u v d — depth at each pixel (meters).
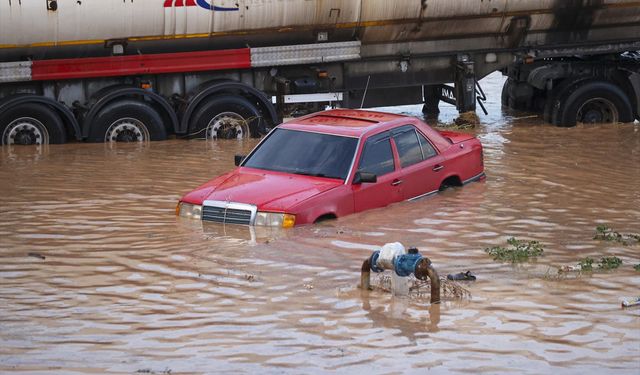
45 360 16.73
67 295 20.56
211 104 43.88
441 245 24.70
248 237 25.27
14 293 20.70
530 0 46.94
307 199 26.58
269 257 23.36
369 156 28.73
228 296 20.42
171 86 44.53
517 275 22.08
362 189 27.98
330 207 27.00
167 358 16.84
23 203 30.12
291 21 44.22
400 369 16.34
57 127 42.19
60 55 42.03
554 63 49.03
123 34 42.25
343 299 20.23
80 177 34.66
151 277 21.83
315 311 19.44
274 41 44.72
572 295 20.58
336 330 18.33
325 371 16.23
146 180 34.09
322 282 21.41
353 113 31.88
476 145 33.16
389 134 29.73
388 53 46.91
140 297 20.38
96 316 19.16
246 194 27.09
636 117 48.81
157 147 42.00
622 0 47.88
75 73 42.25
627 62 49.09
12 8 40.53
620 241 25.25
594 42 49.00
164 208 29.19
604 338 17.94
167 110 43.59
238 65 44.19
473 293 20.73
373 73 47.06
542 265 22.94
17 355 16.98
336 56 45.44
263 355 16.98
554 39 48.66
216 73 45.03
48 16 40.97
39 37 41.25
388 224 26.84
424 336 18.02
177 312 19.38
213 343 17.61
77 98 43.28
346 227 26.39
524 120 50.41
